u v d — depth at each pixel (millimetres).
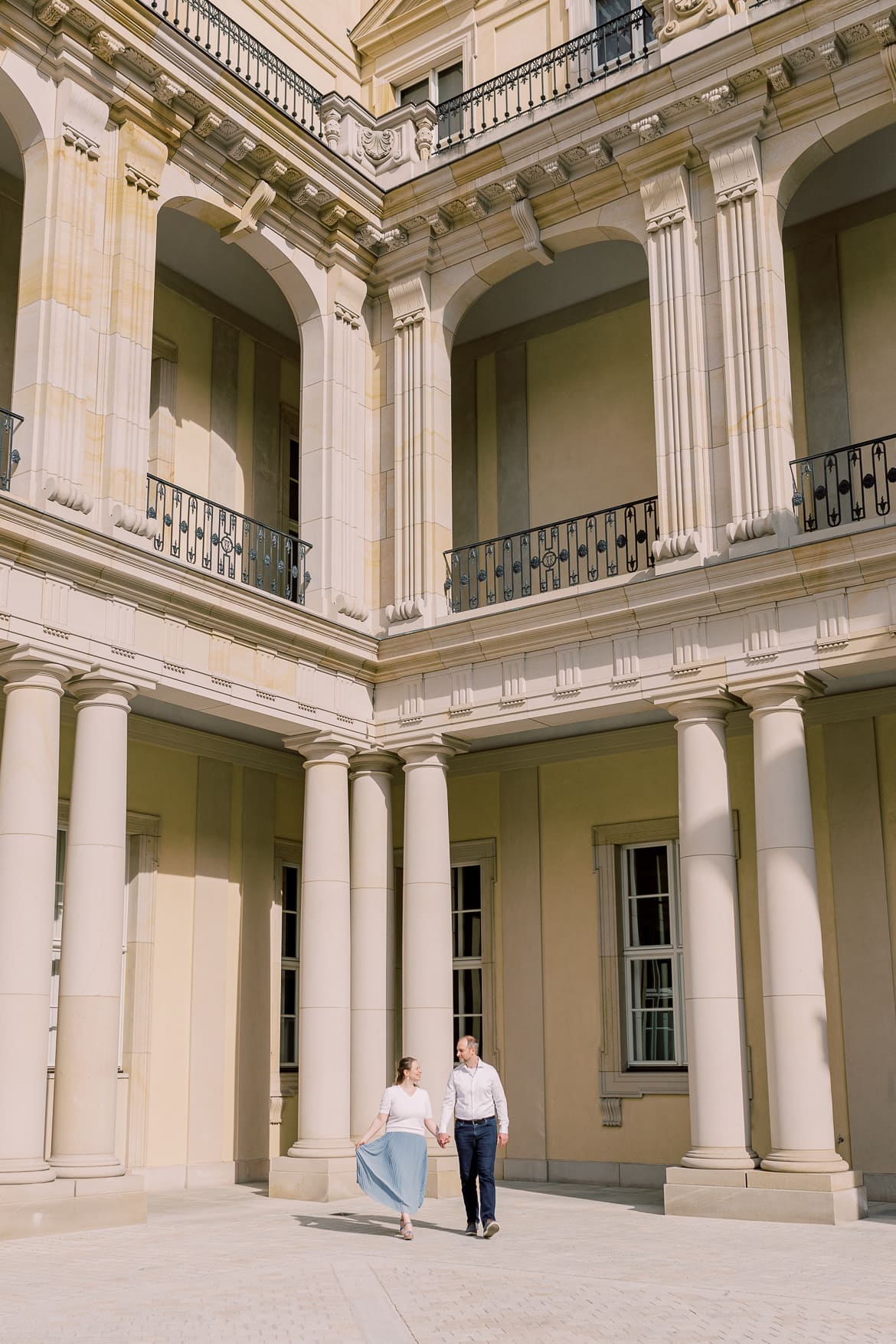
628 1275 9281
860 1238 11281
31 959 12242
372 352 18125
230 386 18969
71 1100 12492
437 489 17203
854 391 16609
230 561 17047
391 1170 11508
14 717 12719
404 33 21203
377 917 16578
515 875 18547
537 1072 17750
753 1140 15914
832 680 14266
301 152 16500
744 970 16312
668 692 14445
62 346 13445
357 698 16750
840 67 14555
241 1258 10250
